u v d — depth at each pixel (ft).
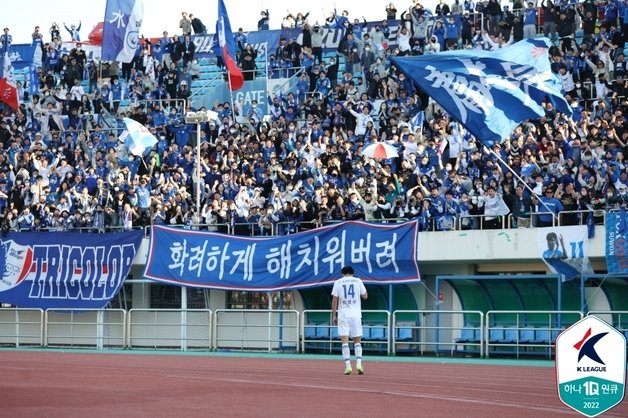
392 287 113.29
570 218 106.83
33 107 158.51
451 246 110.22
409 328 111.86
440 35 145.69
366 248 111.65
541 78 105.70
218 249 119.44
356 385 66.74
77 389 59.36
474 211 110.01
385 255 110.52
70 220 130.72
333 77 148.87
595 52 133.28
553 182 109.40
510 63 105.19
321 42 154.81
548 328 104.32
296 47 156.15
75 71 163.12
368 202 116.37
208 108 154.61
